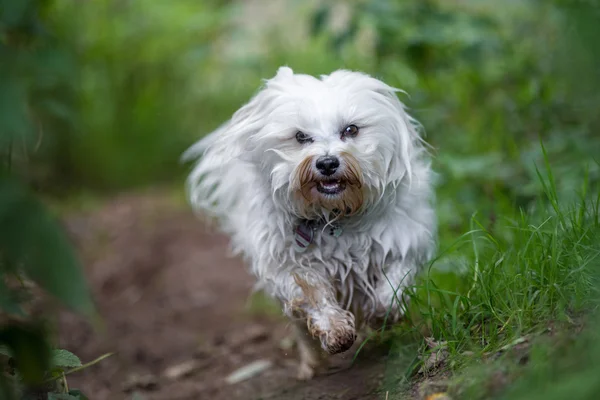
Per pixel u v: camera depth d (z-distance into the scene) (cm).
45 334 325
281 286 494
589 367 323
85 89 1283
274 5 1334
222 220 607
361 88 481
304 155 465
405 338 482
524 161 620
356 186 468
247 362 634
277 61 1167
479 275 455
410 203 496
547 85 712
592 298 388
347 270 492
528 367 354
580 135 629
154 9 1388
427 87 834
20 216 280
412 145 507
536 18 863
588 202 516
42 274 279
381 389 455
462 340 429
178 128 1421
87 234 1081
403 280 484
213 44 1239
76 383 641
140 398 560
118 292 906
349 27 824
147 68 1394
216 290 877
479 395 354
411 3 833
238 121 513
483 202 650
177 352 717
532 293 429
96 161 1334
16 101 288
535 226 482
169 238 1044
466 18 830
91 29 1313
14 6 328
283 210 489
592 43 513
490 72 847
